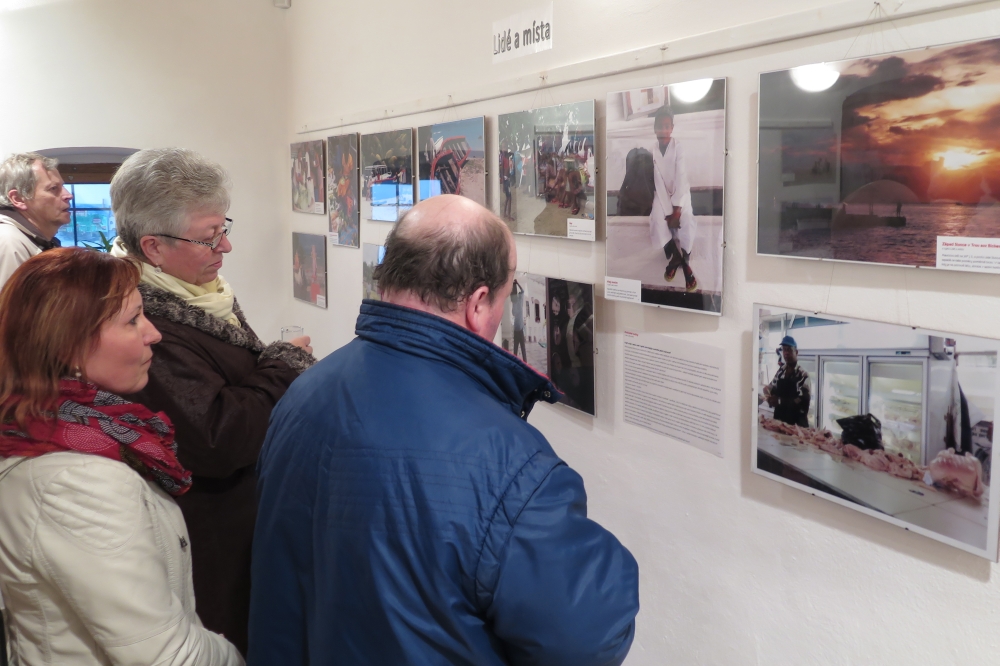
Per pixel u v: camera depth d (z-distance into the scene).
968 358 1.36
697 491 2.03
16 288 1.09
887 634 1.58
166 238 1.67
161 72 4.61
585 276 2.38
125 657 1.06
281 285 5.19
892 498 1.51
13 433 1.06
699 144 1.87
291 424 1.14
